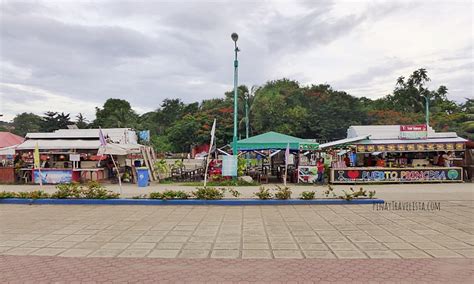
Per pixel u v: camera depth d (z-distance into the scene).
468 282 4.91
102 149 17.70
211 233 8.01
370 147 19.45
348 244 7.02
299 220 9.40
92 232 8.20
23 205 12.05
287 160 15.80
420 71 60.06
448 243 7.04
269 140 19.16
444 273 5.28
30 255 6.42
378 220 9.32
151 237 7.68
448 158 20.27
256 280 5.06
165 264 5.83
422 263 5.78
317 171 18.64
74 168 19.34
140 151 20.80
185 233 8.02
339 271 5.42
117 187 17.25
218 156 25.69
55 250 6.74
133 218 9.81
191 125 54.56
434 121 50.84
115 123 56.81
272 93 50.50
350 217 9.74
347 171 18.41
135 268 5.64
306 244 7.03
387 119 52.22
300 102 52.44
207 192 12.45
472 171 19.83
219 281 5.04
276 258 6.12
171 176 22.48
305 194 12.33
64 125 52.25
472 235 7.67
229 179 18.83
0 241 7.43
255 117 48.06
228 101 59.69
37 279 5.18
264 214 10.29
